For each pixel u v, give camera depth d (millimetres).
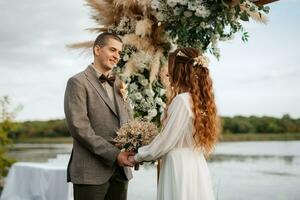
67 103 2775
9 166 8414
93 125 2828
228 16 3197
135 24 3451
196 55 2719
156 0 3297
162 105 3561
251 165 6102
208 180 2658
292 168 5684
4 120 8398
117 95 3033
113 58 2932
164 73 3498
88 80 2859
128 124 2818
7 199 5422
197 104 2598
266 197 4234
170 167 2607
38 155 9516
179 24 3354
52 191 4961
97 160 2805
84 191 2779
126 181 2996
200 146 2604
